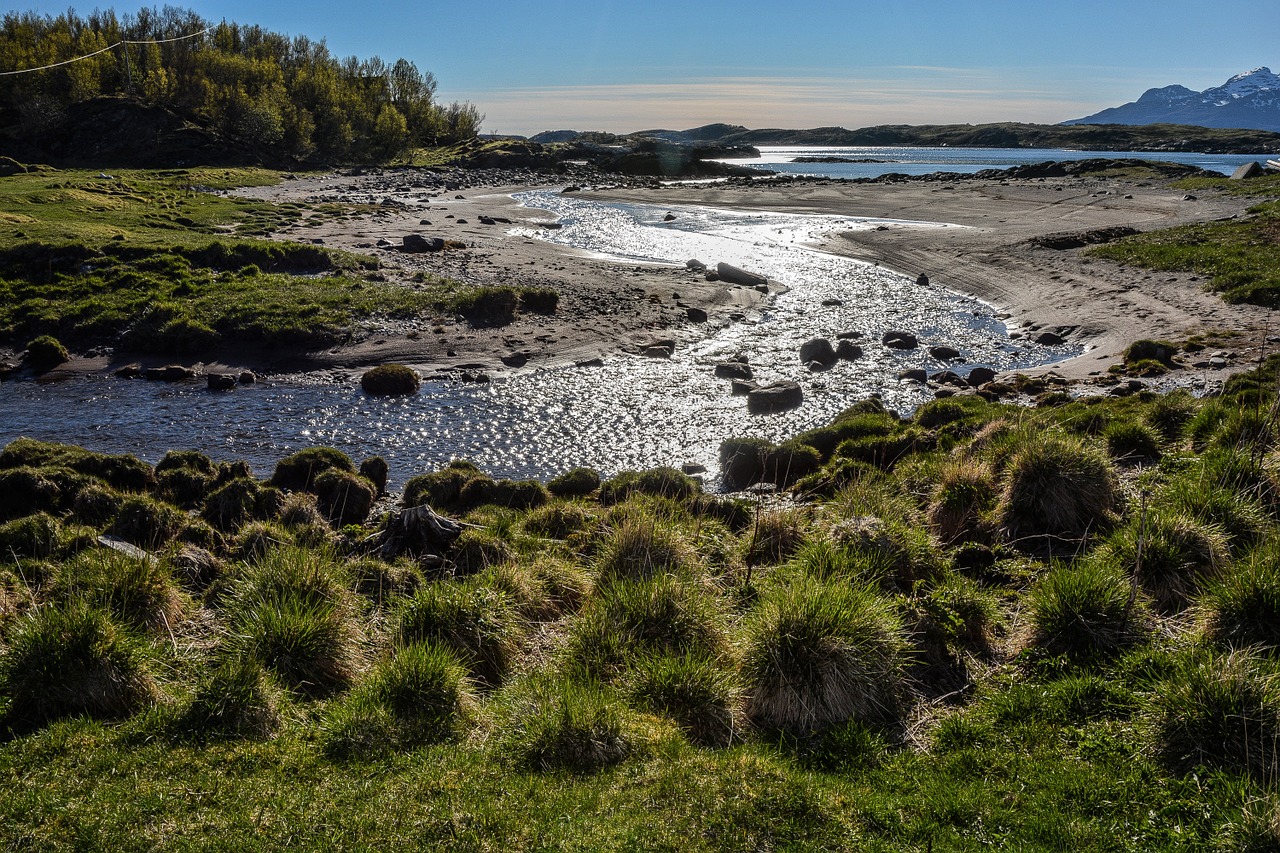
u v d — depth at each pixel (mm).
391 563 10805
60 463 14703
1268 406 12195
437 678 6742
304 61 149625
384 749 6059
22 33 124000
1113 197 64688
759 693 6664
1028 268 39219
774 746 6215
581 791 5484
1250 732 5504
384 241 45094
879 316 33625
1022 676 6988
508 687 7234
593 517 12414
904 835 5039
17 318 28500
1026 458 10133
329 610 7734
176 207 53688
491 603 8164
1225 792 5184
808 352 27312
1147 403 16391
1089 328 29219
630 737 6059
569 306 32812
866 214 65812
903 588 8461
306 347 27016
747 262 46062
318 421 21344
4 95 108562
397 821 5160
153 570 8523
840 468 14461
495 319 30359
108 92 113312
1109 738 5941
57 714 6508
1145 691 6332
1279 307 27750
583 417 21703
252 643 7258
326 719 6383
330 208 60531
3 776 5652
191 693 6664
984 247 45469
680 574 8883
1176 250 36438
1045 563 9109
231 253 35188
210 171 86938
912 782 5648
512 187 97812
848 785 5582
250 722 6367
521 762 5914
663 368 26328
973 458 11578
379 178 100000
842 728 6328
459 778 5664
